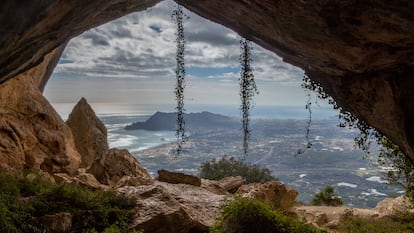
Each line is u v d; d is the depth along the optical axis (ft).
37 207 22.84
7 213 19.97
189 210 27.76
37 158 39.78
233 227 23.76
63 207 23.58
